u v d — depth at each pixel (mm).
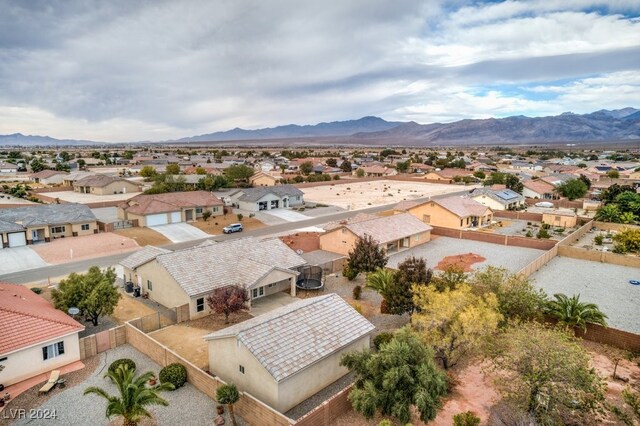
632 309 36500
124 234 64250
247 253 41000
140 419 20781
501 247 59188
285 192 91188
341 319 27234
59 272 46656
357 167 181250
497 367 23172
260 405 20266
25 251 54469
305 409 22625
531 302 29375
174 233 66250
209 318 34594
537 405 20062
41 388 23656
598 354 28062
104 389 24000
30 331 25344
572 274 46500
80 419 21438
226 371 24719
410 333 22156
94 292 30875
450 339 24266
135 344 28969
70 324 27016
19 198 97312
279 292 40375
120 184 109750
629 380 24750
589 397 19844
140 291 39656
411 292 31094
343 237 53781
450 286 31609
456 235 64938
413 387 19500
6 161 190500
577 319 29469
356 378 22844
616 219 71812
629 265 49469
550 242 56781
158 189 94500
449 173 147500
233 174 125750
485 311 24281
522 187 103562
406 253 56031
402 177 149500
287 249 43938
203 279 35688
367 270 41719
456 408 22062
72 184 119250
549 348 20000
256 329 23906
